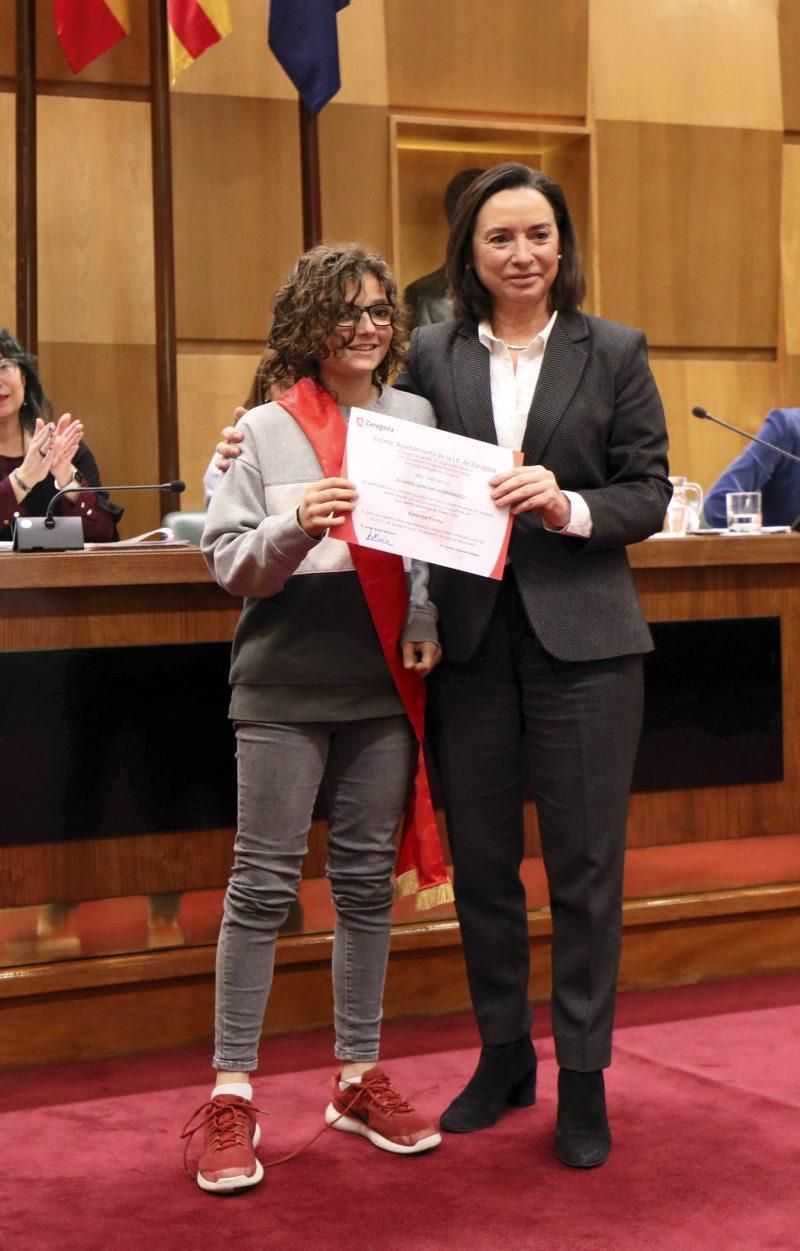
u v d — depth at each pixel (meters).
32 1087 2.40
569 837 2.08
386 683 2.10
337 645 2.07
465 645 2.08
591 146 5.25
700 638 2.85
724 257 5.46
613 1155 2.05
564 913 2.11
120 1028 2.56
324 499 1.89
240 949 2.08
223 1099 2.05
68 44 4.59
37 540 2.54
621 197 5.33
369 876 2.14
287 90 5.05
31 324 4.73
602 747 2.07
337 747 2.15
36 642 2.50
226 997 2.09
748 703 2.90
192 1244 1.80
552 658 2.06
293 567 1.95
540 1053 2.50
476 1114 2.18
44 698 2.50
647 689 2.82
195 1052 2.57
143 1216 1.89
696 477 5.51
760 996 2.79
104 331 4.98
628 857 3.11
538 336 2.10
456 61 5.21
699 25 5.41
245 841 2.10
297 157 5.07
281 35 4.55
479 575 2.01
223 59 4.98
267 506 2.05
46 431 3.23
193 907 2.79
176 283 5.00
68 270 4.94
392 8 5.14
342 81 5.09
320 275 2.00
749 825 2.91
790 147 5.55
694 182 5.41
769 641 2.91
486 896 2.17
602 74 5.31
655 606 2.83
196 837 2.61
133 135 4.98
